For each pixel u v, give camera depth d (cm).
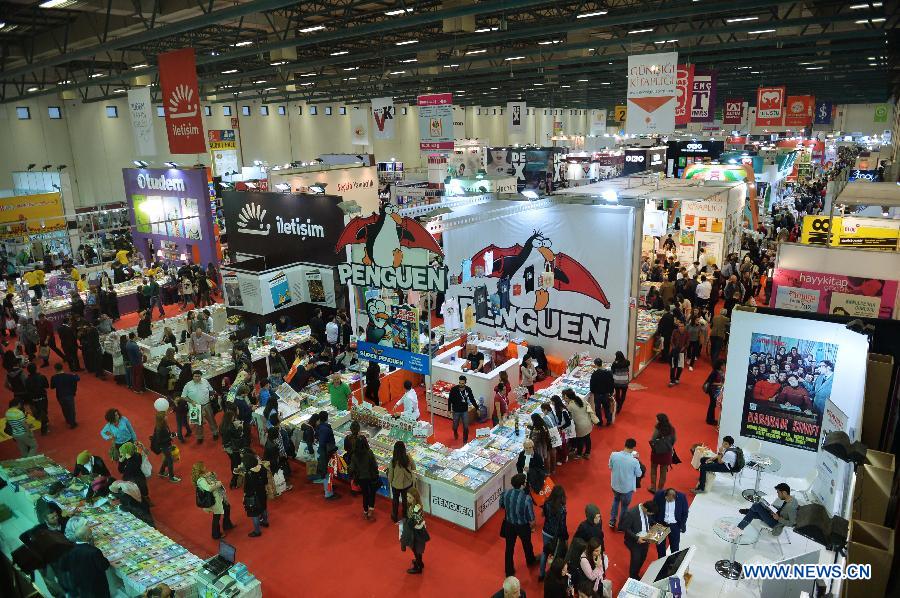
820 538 494
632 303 1150
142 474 810
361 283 927
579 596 564
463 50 2322
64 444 1028
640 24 2028
